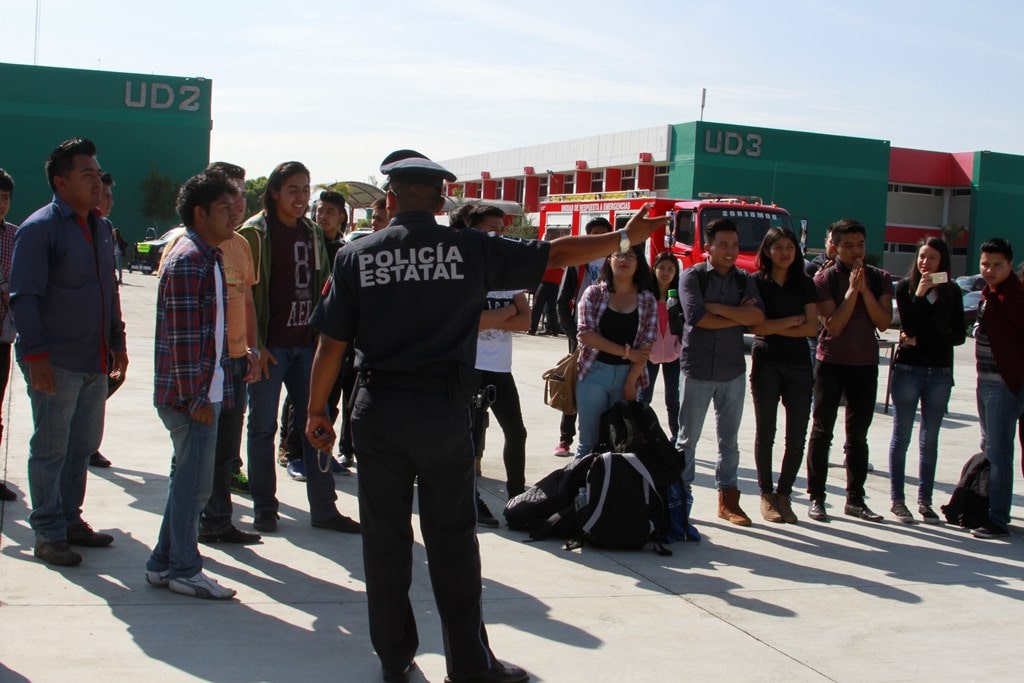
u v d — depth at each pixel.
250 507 6.21
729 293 6.24
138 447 7.59
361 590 4.78
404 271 3.56
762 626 4.62
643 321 6.04
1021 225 49.12
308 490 5.77
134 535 5.39
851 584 5.32
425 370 3.57
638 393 6.19
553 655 4.14
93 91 43.31
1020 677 4.18
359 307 3.62
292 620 4.36
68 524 5.10
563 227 22.34
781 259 6.26
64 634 4.04
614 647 4.27
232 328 5.07
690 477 6.31
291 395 5.77
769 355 6.41
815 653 4.32
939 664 4.27
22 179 42.66
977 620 4.86
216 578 4.84
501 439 8.88
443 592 3.70
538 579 5.13
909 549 6.05
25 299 4.53
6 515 5.62
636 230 3.75
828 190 44.94
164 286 4.29
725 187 42.62
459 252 3.59
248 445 5.64
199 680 3.71
